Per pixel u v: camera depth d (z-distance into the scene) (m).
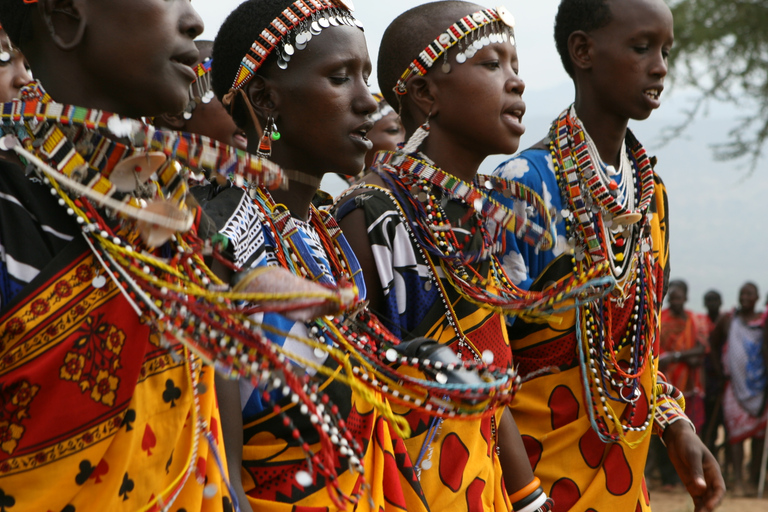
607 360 5.17
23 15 2.79
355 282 3.93
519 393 5.23
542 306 4.38
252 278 2.82
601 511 5.15
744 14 24.70
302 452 3.38
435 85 4.59
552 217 5.28
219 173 2.78
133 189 2.71
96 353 2.61
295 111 3.69
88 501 2.60
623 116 5.49
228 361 2.79
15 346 2.53
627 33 5.35
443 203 4.46
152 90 2.81
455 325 4.34
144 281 2.71
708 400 17.31
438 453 4.13
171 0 2.82
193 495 2.84
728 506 15.66
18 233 2.61
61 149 2.64
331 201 4.61
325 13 3.72
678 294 17.50
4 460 2.51
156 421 2.76
